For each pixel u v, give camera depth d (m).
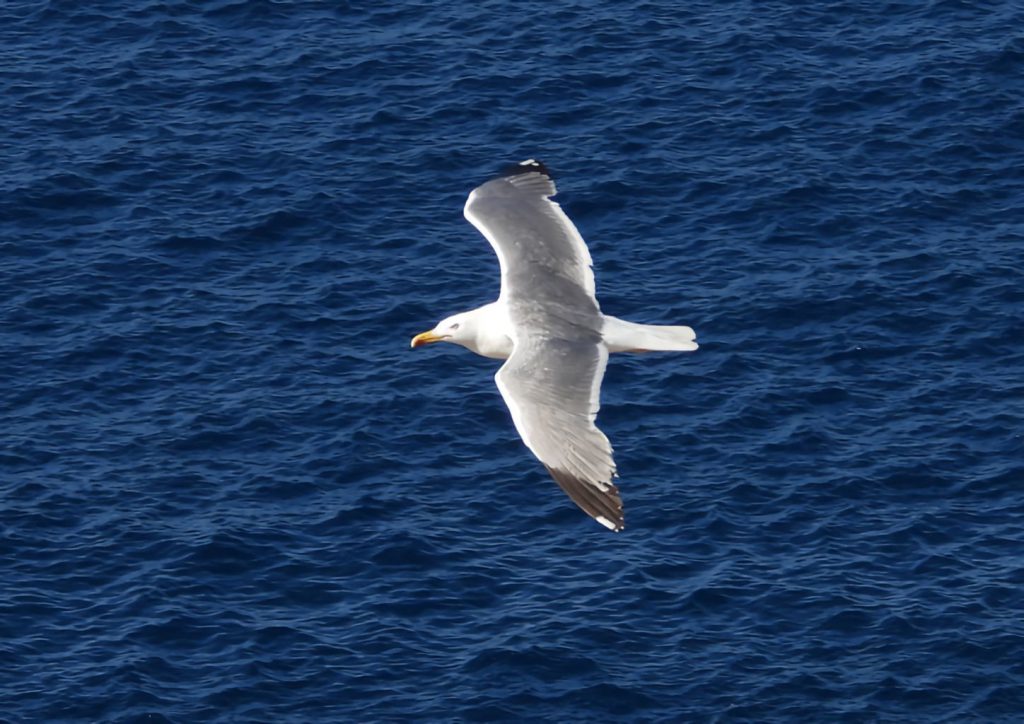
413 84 66.75
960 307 57.50
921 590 47.38
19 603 46.53
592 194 61.75
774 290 58.00
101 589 47.16
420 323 56.75
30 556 48.12
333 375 54.78
